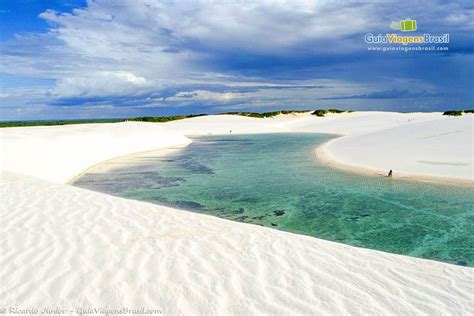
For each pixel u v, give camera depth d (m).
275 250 4.61
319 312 3.12
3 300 3.17
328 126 50.69
